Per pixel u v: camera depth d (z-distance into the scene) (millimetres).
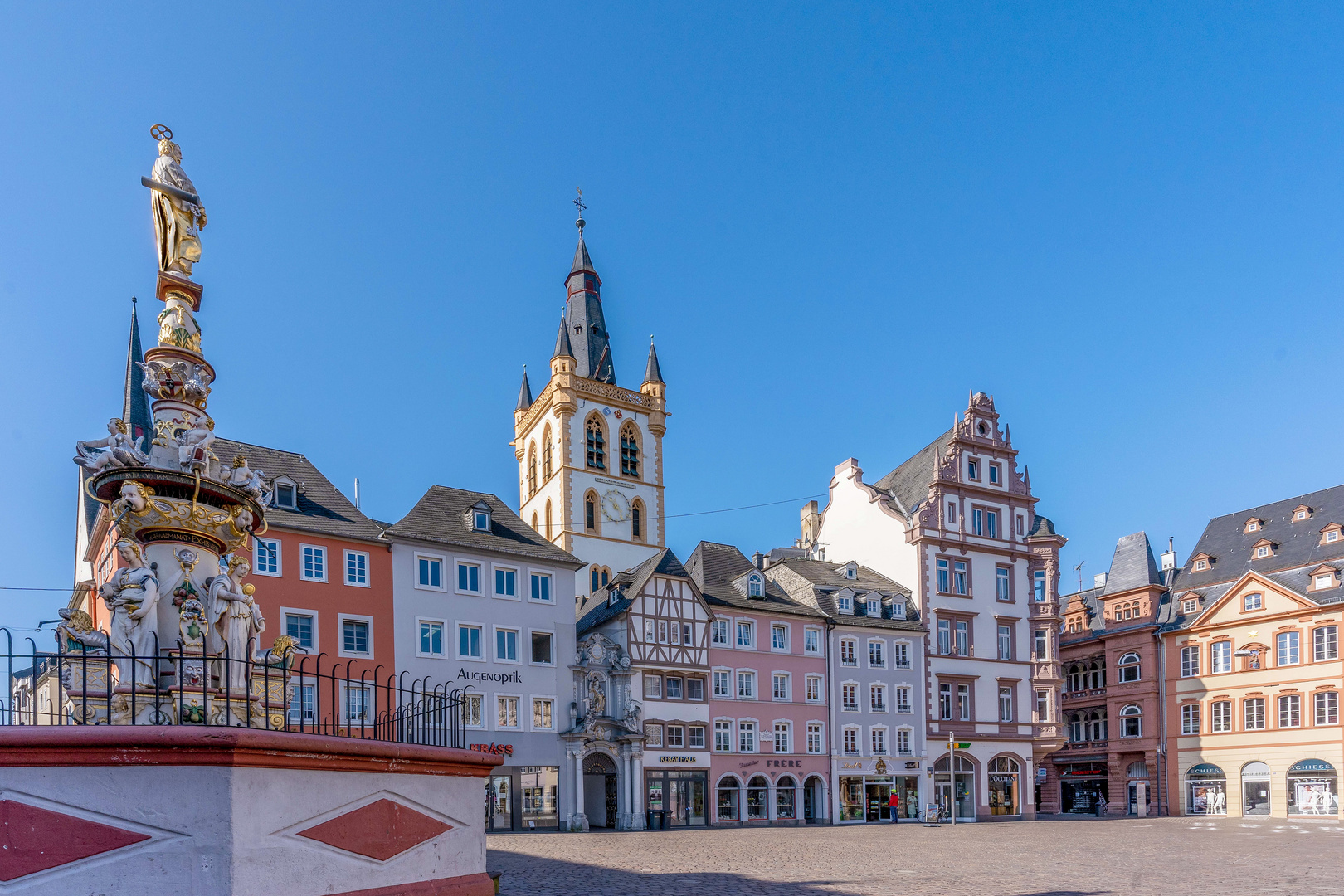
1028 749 58594
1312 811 54188
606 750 44312
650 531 76000
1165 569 68812
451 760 12305
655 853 27922
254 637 13250
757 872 21891
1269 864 24109
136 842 9297
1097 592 70812
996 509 61312
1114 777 64312
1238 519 66375
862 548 62656
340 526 39469
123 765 9352
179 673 11930
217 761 9484
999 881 19922
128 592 12172
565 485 71688
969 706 57562
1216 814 58781
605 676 45625
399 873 11328
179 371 13680
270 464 40250
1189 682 61344
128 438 13078
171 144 14555
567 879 20281
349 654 38156
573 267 84750
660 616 48250
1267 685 57281
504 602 43031
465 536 43062
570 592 45312
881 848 29984
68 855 9133
